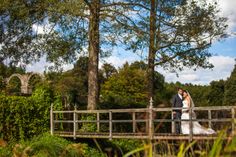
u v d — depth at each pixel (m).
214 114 21.64
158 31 28.66
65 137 23.16
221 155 4.07
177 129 18.92
